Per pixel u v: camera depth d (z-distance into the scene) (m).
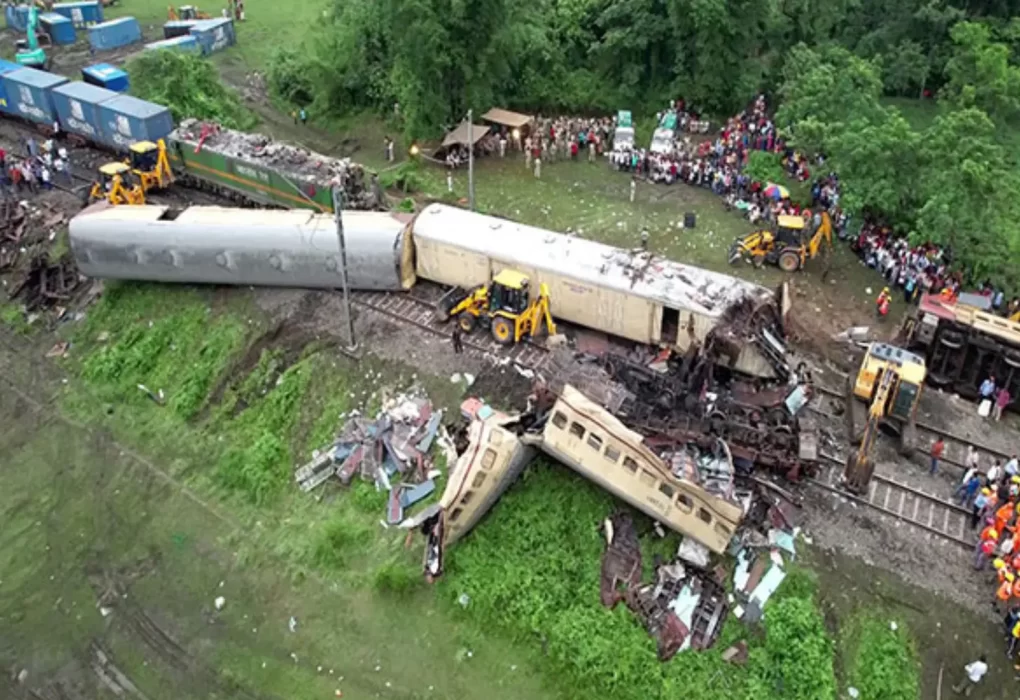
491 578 24.53
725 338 27.83
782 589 23.55
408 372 30.31
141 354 33.69
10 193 42.69
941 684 22.03
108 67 52.72
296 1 77.56
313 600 25.08
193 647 24.14
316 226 32.97
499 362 30.12
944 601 23.25
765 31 53.28
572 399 24.50
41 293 37.31
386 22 47.78
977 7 56.31
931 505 25.81
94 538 27.44
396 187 44.09
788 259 36.91
